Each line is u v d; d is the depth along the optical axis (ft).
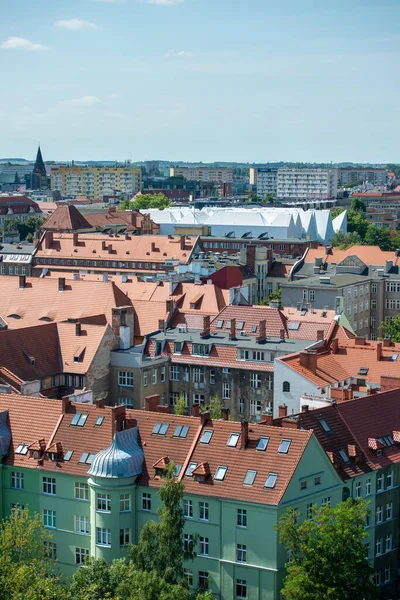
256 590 481.46
